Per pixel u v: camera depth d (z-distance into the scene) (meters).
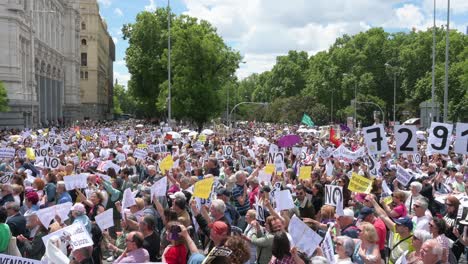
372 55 109.38
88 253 8.58
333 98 113.69
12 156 23.33
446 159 24.56
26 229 10.95
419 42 99.81
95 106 143.75
